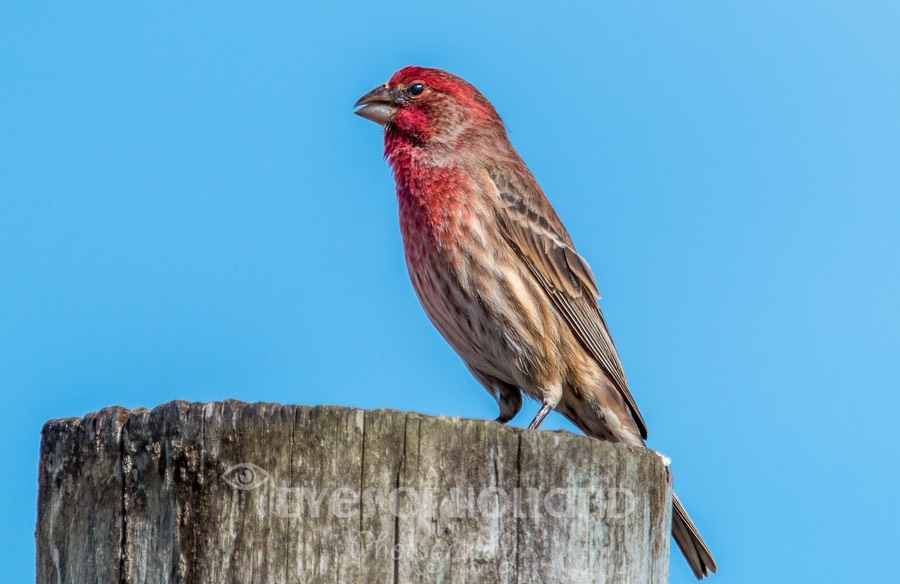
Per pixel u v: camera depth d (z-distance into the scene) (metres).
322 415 6.56
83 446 6.92
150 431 6.71
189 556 6.48
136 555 6.61
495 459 6.72
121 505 6.71
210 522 6.50
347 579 6.40
